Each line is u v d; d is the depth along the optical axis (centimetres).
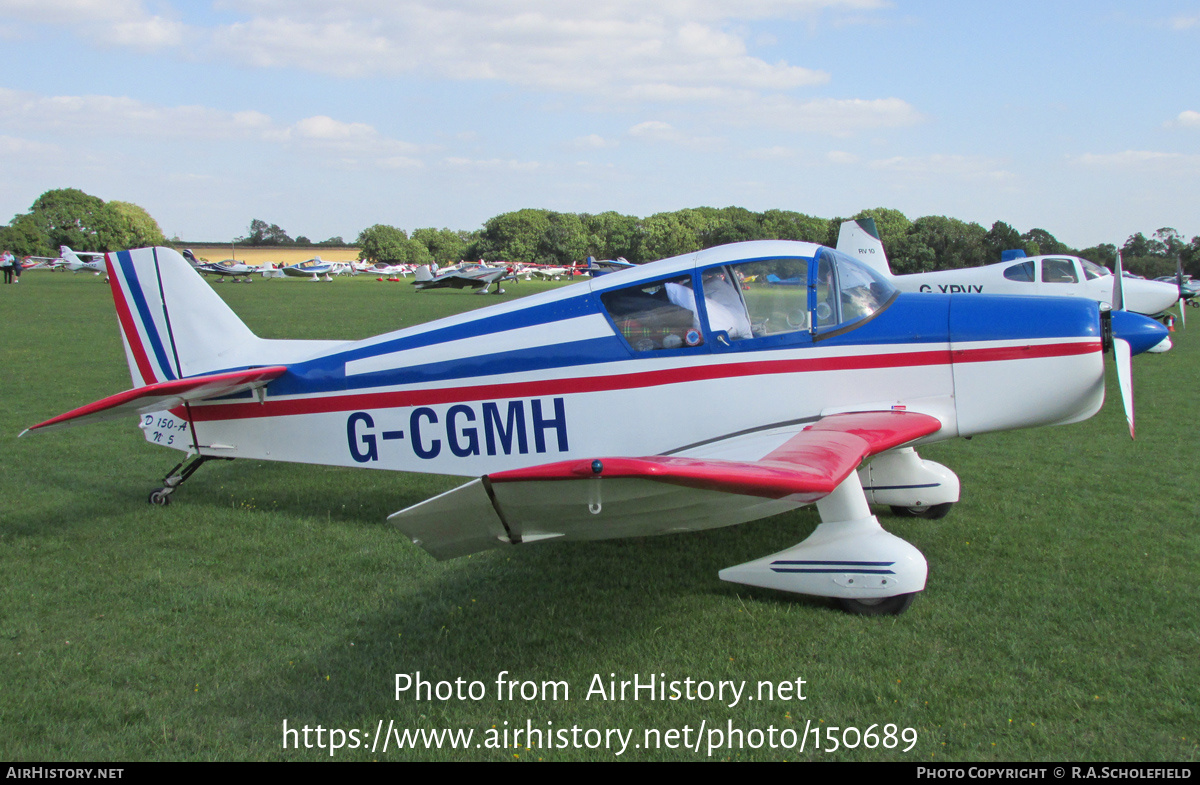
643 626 363
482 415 477
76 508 546
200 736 279
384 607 384
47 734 279
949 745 270
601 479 254
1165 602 379
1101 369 430
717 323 439
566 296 464
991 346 430
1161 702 293
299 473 655
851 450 351
